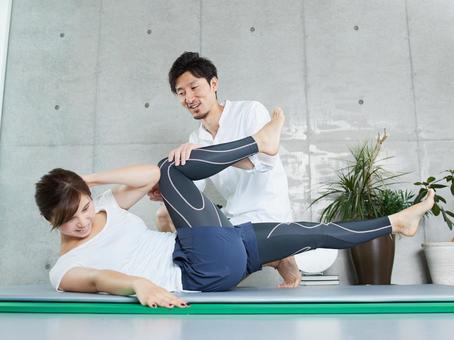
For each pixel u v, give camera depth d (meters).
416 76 3.41
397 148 3.30
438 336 0.91
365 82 3.41
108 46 3.55
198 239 1.58
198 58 2.27
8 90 3.52
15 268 3.21
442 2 3.53
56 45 3.58
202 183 2.46
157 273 1.58
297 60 3.45
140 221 1.74
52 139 3.42
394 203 2.84
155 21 3.57
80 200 1.48
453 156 3.28
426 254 2.85
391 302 1.34
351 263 3.08
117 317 1.15
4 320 1.12
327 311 1.24
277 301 1.33
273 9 3.54
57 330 0.98
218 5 3.56
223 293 1.54
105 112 3.44
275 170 2.26
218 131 2.30
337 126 3.34
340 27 3.50
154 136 3.39
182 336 0.91
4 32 3.55
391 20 3.50
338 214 3.08
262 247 1.66
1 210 3.31
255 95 3.40
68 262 1.54
